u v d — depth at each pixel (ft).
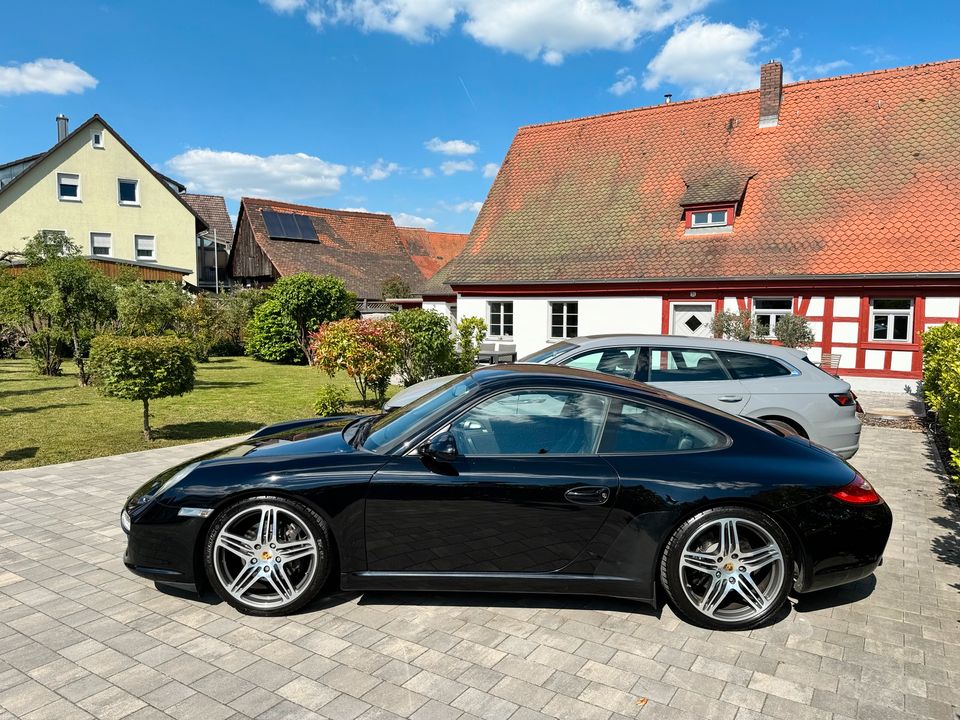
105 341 28.55
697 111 67.56
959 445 17.61
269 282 111.96
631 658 10.36
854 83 60.64
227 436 30.73
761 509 11.30
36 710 8.89
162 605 12.16
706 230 58.08
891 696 9.37
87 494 19.83
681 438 12.01
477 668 10.02
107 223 110.22
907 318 49.26
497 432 12.04
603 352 21.86
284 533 11.73
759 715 8.91
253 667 10.02
